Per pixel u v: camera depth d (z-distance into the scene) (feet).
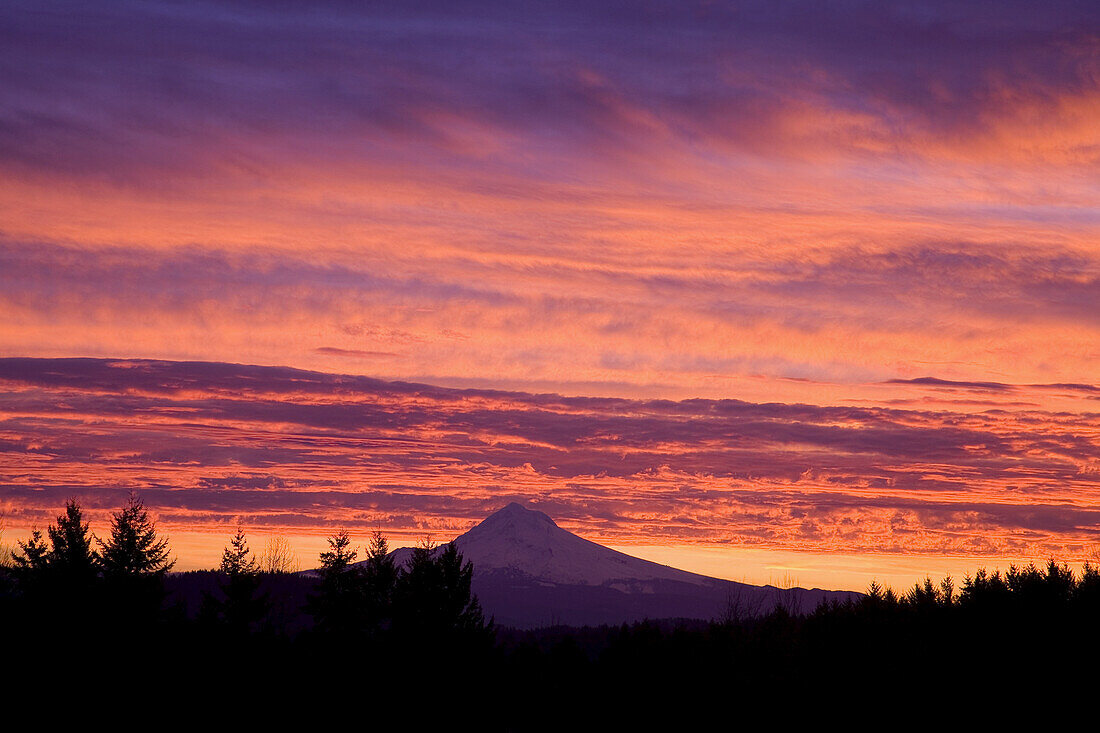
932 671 354.33
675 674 438.81
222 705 334.03
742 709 398.83
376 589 411.34
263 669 356.38
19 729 290.15
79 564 335.88
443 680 379.14
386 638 393.09
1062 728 319.47
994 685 337.52
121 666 319.68
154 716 317.01
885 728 349.20
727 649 437.58
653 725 423.64
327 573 414.21
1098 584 354.13
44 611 319.47
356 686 364.58
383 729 362.12
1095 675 325.62
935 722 339.98
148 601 347.36
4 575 339.16
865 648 381.60
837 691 375.04
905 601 424.87
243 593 386.32
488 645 407.44
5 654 302.86
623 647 472.44
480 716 398.01
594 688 453.17
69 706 300.61
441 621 391.65
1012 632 350.64
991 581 383.45
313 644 384.88
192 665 340.39
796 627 431.02
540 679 479.41
